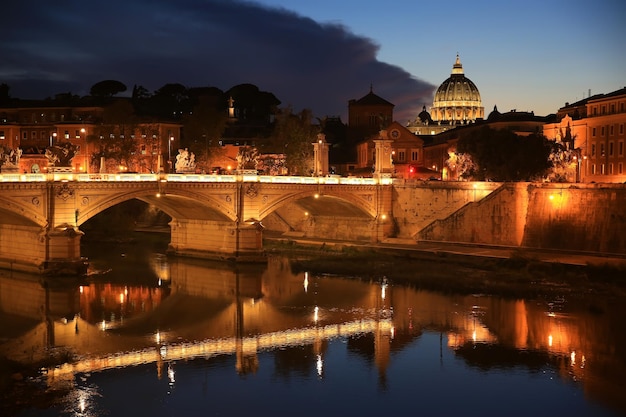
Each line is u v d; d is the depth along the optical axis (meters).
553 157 143.75
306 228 151.25
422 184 133.88
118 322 81.31
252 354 69.88
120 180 106.25
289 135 173.38
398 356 69.56
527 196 119.56
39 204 99.88
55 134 188.88
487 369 65.88
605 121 165.75
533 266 105.44
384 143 137.38
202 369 65.56
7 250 108.38
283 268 115.06
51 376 62.72
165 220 171.00
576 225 113.44
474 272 107.00
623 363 67.31
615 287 95.88
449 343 73.44
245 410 56.84
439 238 129.62
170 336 75.94
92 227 151.75
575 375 64.38
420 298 92.88
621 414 56.56
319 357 69.31
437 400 59.12
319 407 57.62
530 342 73.44
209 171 176.12
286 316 84.50
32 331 77.06
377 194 135.88
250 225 119.06
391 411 57.09
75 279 101.81
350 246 130.00
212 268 115.06
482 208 124.31
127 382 61.78
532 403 58.50
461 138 147.38
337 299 93.12
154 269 113.75
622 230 108.19
